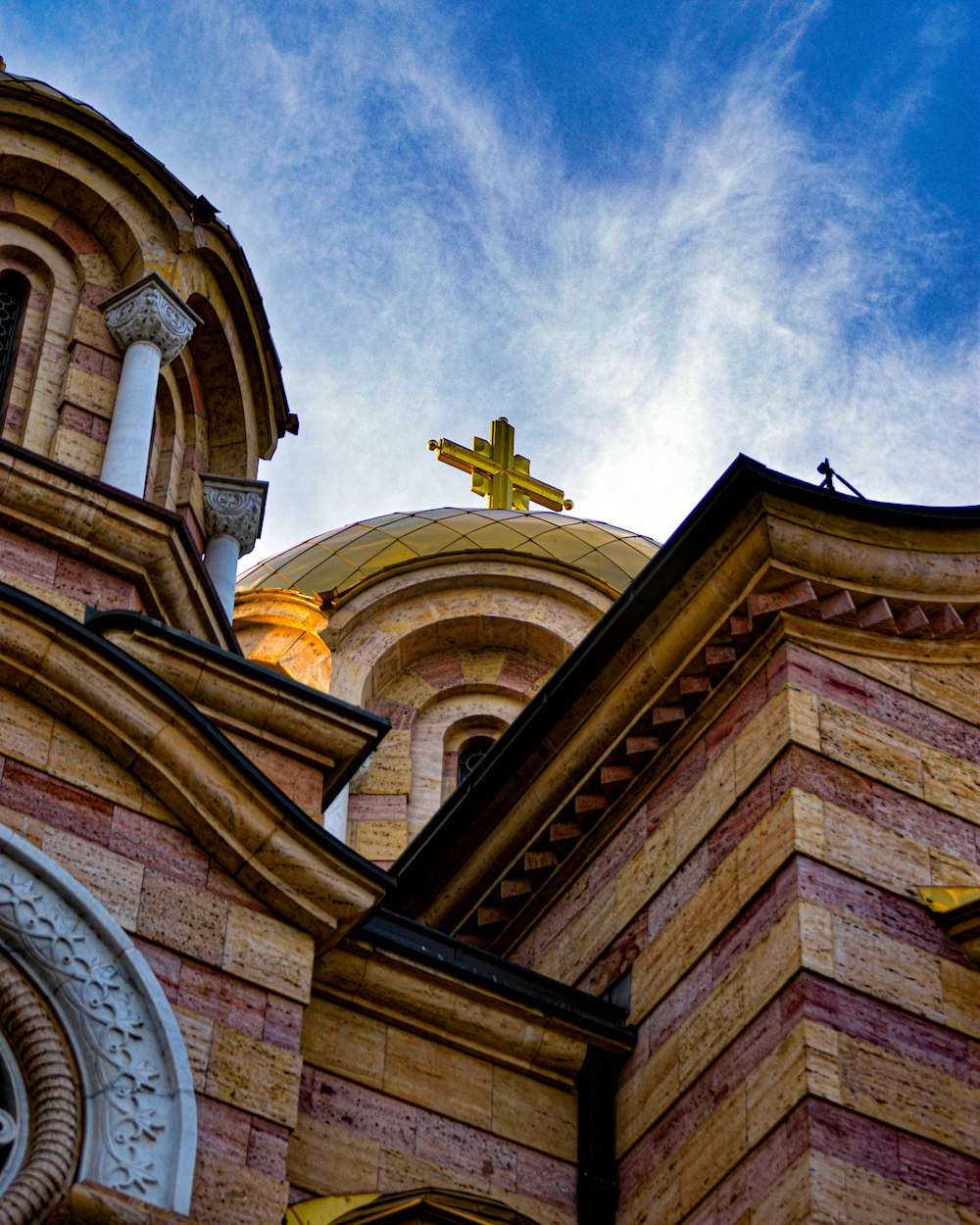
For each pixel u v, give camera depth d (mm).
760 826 15531
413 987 15312
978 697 16781
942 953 14930
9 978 12969
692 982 15492
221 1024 13516
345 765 15570
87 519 17234
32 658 14312
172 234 20297
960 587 16906
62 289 19828
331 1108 14555
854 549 16625
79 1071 12812
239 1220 12695
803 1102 13781
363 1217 13773
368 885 14617
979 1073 14391
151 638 15328
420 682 28609
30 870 13398
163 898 13891
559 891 17797
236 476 20875
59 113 20328
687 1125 14812
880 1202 13453
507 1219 14305
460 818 18297
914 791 15797
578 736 17516
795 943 14562
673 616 16922
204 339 20812
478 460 35875
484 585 29453
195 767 14375
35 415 18875
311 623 27719
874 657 16531
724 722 16578
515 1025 15562
